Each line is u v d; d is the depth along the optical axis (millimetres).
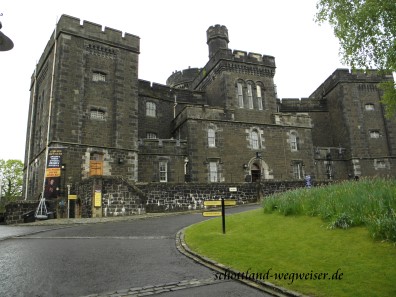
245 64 35375
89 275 7777
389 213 9492
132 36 31578
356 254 8031
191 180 30125
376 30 15039
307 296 6320
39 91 33344
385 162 38406
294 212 12531
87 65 28625
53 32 29750
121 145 28672
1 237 13531
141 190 20984
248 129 33656
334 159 38375
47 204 22234
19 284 7188
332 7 16516
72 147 26328
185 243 10891
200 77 39812
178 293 6668
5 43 8461
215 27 41312
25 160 35688
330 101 42531
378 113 39812
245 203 23312
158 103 35750
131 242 11461
